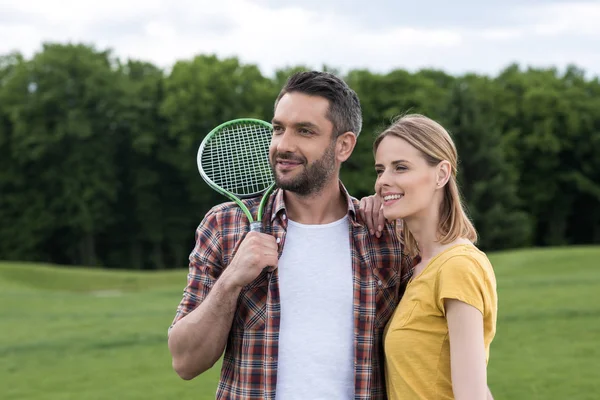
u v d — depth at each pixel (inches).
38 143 1683.1
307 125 112.1
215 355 113.0
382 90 1743.4
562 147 1850.4
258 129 140.7
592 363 353.7
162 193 1800.0
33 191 1718.8
